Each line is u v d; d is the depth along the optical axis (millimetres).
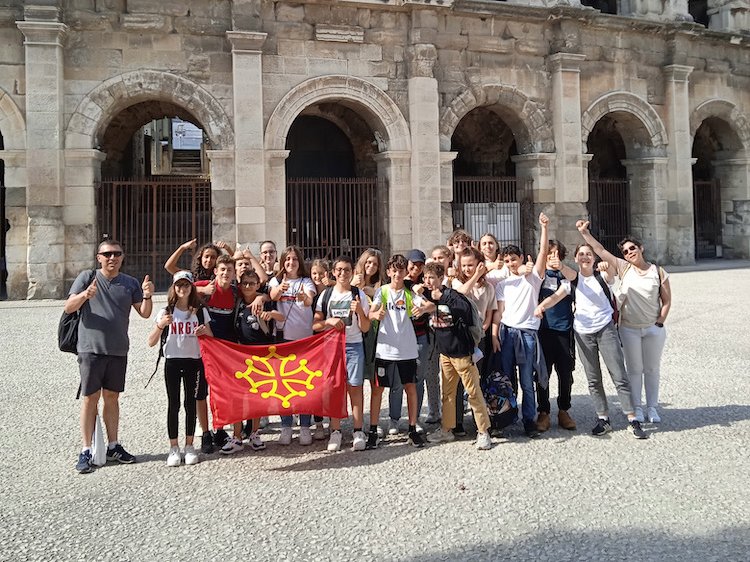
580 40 25344
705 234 32125
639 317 8367
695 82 28453
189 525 5703
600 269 8406
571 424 8320
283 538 5418
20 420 8828
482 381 8289
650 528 5461
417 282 8750
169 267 8867
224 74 20953
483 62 23859
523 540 5297
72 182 19859
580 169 24875
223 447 7691
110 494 6461
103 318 7238
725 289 20719
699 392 9734
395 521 5711
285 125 21328
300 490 6504
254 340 8055
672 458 7129
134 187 28609
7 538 5488
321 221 23547
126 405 9578
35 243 19406
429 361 8812
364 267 8609
